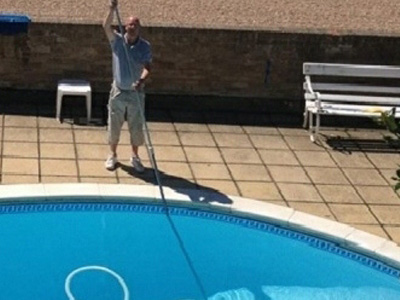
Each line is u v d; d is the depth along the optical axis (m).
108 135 9.63
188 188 9.36
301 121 11.59
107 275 8.16
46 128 10.52
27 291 7.84
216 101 11.68
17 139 10.12
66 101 11.20
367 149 10.88
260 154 10.44
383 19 14.56
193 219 8.98
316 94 10.95
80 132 10.50
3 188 8.91
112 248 8.52
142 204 9.08
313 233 8.84
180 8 14.12
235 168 9.98
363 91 11.45
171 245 8.64
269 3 14.85
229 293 8.07
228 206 9.06
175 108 11.56
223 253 8.59
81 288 7.94
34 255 8.30
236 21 13.71
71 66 11.23
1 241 8.41
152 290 8.02
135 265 8.32
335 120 11.59
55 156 9.77
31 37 10.98
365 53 11.77
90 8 13.73
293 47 11.55
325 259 8.58
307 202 9.37
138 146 9.58
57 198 8.93
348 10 14.90
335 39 11.62
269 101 11.80
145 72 9.07
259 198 9.34
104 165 9.66
